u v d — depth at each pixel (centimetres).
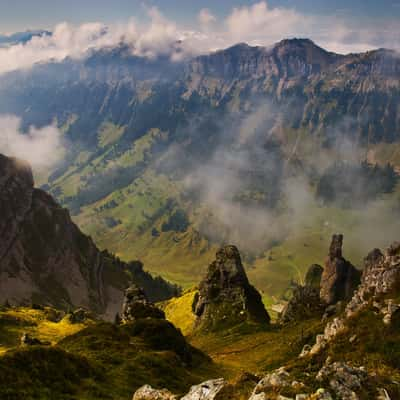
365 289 9169
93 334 9931
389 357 5862
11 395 4766
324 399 3219
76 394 5356
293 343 13150
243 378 4103
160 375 7300
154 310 15938
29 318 17338
